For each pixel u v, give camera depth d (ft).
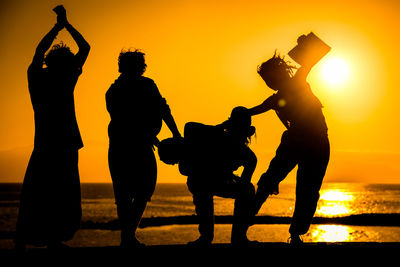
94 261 14.98
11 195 489.26
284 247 16.25
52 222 16.62
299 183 18.29
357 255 16.43
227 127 18.56
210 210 17.94
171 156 18.08
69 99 17.39
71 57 17.54
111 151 17.57
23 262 14.53
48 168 16.81
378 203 378.94
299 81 18.69
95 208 276.00
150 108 17.74
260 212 242.37
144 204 17.63
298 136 18.30
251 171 18.24
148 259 15.30
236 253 15.85
